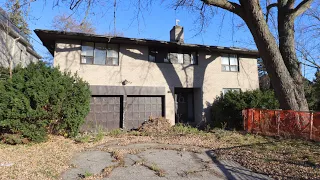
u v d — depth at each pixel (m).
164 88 14.02
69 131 9.48
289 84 10.09
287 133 9.24
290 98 9.99
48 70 9.03
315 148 7.11
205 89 15.01
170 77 14.29
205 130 12.48
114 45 13.37
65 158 6.33
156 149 7.82
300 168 5.11
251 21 10.09
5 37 13.87
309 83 17.28
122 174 5.06
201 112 14.73
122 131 11.85
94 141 9.05
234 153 6.87
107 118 12.84
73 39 12.56
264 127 10.25
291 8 11.01
